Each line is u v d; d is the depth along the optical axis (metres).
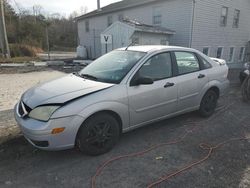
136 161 3.30
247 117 5.30
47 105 3.01
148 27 13.62
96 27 24.09
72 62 16.73
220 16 16.44
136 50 4.22
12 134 3.96
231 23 17.77
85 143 3.24
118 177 2.92
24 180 2.83
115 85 3.45
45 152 3.47
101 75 3.81
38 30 36.41
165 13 15.66
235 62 19.47
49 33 46.09
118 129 3.59
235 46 18.95
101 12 21.45
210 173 3.04
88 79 3.74
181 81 4.29
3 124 4.39
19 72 12.68
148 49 4.17
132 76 3.63
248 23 19.64
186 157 3.44
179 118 5.08
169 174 3.00
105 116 3.35
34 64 16.12
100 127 3.36
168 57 4.21
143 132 4.30
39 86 3.71
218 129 4.54
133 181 2.85
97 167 3.13
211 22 15.70
